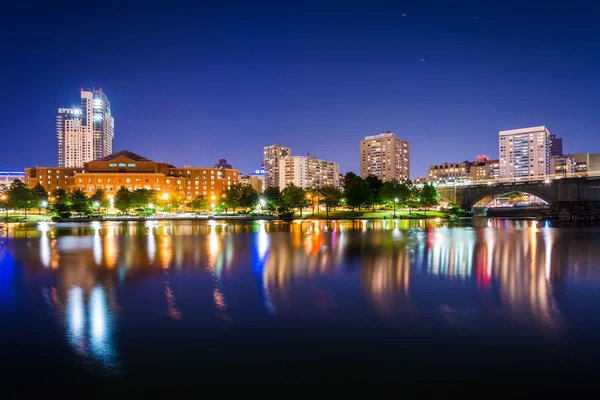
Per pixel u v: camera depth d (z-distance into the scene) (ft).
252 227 263.49
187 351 46.29
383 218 382.42
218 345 47.98
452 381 39.22
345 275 89.71
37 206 418.51
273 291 74.33
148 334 51.78
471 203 523.70
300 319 57.67
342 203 480.64
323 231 224.94
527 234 207.00
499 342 48.91
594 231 230.68
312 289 75.87
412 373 40.81
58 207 403.13
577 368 41.96
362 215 399.24
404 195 411.95
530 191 462.19
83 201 416.46
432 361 43.60
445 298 69.26
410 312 61.05
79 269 98.22
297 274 90.99
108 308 63.62
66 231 231.50
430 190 467.52
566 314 60.18
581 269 98.22
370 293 72.69
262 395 36.68
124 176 596.70
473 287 77.77
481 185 513.45
